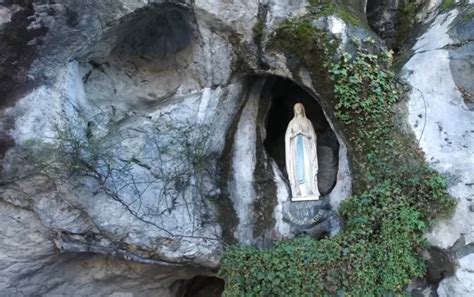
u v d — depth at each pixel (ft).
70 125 18.34
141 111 20.74
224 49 19.94
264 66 19.61
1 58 17.60
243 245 19.44
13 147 17.89
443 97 17.57
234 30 19.42
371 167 17.81
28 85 17.98
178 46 21.11
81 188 18.37
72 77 19.03
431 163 17.02
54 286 21.15
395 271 16.63
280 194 20.65
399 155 17.51
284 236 19.92
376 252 16.94
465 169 16.48
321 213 19.63
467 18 17.78
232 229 20.22
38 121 18.03
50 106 18.20
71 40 18.52
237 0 18.94
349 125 18.25
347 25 18.35
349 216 17.88
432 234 16.65
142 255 19.33
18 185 18.31
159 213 19.08
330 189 20.49
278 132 22.98
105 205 18.70
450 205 16.40
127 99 21.20
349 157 18.99
